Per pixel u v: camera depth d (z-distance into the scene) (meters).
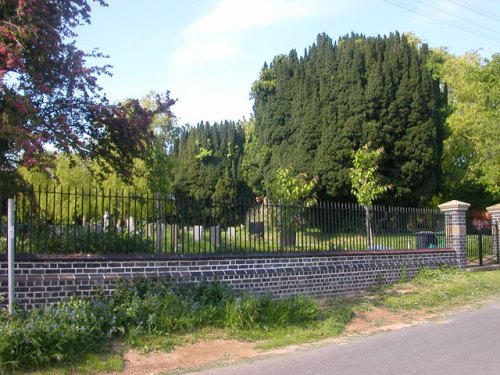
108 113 10.60
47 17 9.45
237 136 40.94
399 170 24.08
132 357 7.51
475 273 16.09
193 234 10.42
